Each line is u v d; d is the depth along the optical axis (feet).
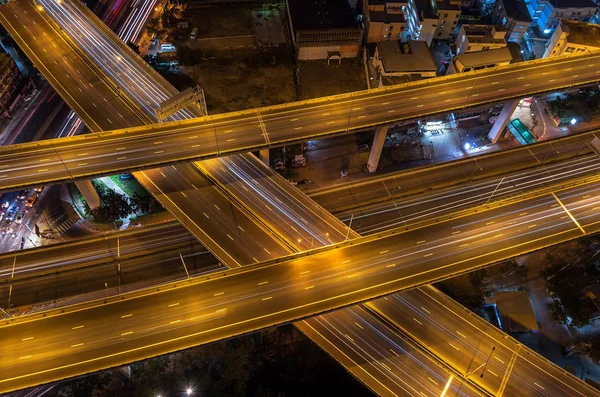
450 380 279.69
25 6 493.36
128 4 590.96
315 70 537.65
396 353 289.33
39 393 313.73
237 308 277.03
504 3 539.70
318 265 302.04
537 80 431.02
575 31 498.28
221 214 345.72
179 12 583.58
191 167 376.27
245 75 525.75
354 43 535.60
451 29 543.80
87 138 362.33
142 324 267.59
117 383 320.91
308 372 334.24
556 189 361.10
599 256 396.98
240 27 575.79
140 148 355.56
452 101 406.00
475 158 433.07
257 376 331.77
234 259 319.68
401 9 537.65
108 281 346.33
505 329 348.79
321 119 385.70
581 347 338.75
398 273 299.79
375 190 406.41
